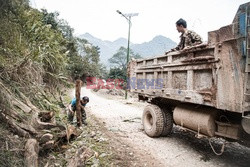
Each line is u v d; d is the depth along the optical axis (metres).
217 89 2.94
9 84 3.99
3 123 2.89
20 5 6.30
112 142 4.37
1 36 4.90
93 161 3.20
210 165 3.44
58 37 9.68
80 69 32.94
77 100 5.10
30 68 5.14
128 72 6.68
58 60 7.98
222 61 2.86
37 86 5.25
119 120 6.89
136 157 3.67
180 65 3.99
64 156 3.24
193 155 3.87
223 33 2.83
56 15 20.69
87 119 6.56
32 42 6.73
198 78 3.50
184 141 4.70
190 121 3.79
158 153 3.94
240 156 3.85
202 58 3.24
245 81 2.52
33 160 2.52
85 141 4.14
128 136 4.96
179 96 4.00
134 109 9.59
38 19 8.37
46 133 3.21
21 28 6.54
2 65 4.08
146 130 5.12
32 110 3.52
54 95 7.25
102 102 12.26
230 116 3.17
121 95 19.36
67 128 3.93
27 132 2.95
